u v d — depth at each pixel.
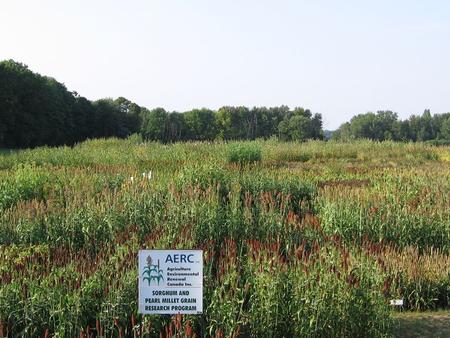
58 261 6.89
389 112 96.94
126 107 91.06
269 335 5.93
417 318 7.42
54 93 64.44
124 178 13.80
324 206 11.28
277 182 13.52
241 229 9.36
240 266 6.89
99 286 5.98
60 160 21.53
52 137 64.62
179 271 5.23
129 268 6.42
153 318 5.73
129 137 35.81
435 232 10.23
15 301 5.77
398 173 15.20
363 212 10.34
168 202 9.88
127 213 9.66
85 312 5.84
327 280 6.09
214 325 5.80
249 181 13.31
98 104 75.38
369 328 6.16
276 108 90.06
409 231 10.12
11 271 6.39
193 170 13.37
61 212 9.77
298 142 33.38
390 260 8.15
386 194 11.84
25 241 9.10
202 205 9.55
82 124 71.81
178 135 81.12
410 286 8.08
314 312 5.94
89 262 6.70
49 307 5.72
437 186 12.85
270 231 9.35
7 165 21.47
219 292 5.88
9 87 55.47
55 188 12.62
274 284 5.97
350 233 10.05
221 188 12.78
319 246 7.70
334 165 23.86
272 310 5.97
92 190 11.81
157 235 7.82
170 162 19.83
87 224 9.32
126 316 5.77
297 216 10.16
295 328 5.94
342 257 6.91
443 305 8.24
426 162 27.48
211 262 6.55
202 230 9.11
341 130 100.88
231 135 81.25
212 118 83.06
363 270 6.83
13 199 12.05
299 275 6.19
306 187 13.56
